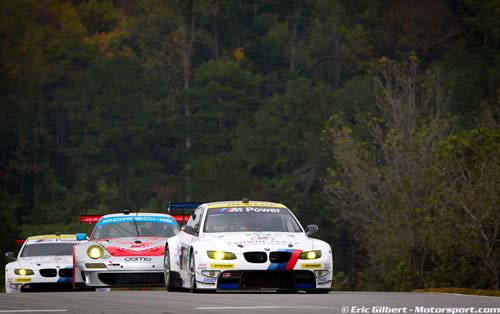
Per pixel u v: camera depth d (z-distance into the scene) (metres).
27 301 54.53
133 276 74.38
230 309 47.19
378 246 161.88
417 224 145.12
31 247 97.06
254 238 61.22
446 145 141.50
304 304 49.81
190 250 62.81
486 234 135.38
